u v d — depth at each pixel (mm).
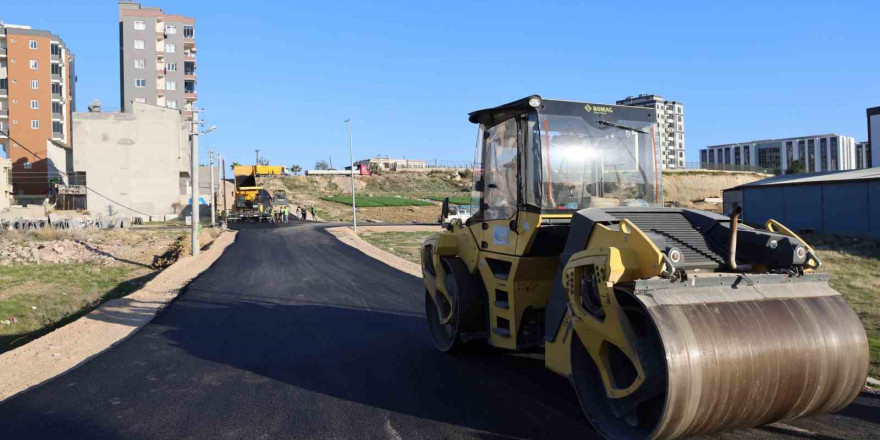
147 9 95500
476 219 7914
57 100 89688
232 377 7625
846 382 4895
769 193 39219
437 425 5750
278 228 48000
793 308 4887
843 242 30484
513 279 6758
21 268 25484
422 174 122438
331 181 110188
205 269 22109
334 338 10047
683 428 4496
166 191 64625
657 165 7086
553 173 6527
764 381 4586
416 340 9758
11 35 86438
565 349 5598
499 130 7391
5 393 7012
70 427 5828
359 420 5938
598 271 4926
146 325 11523
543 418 5887
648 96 155375
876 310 11992
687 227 5664
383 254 27484
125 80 94812
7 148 87500
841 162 159625
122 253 31312
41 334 13258
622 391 4918
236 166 59219
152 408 6398
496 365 8016
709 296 4746
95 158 63438
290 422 5918
